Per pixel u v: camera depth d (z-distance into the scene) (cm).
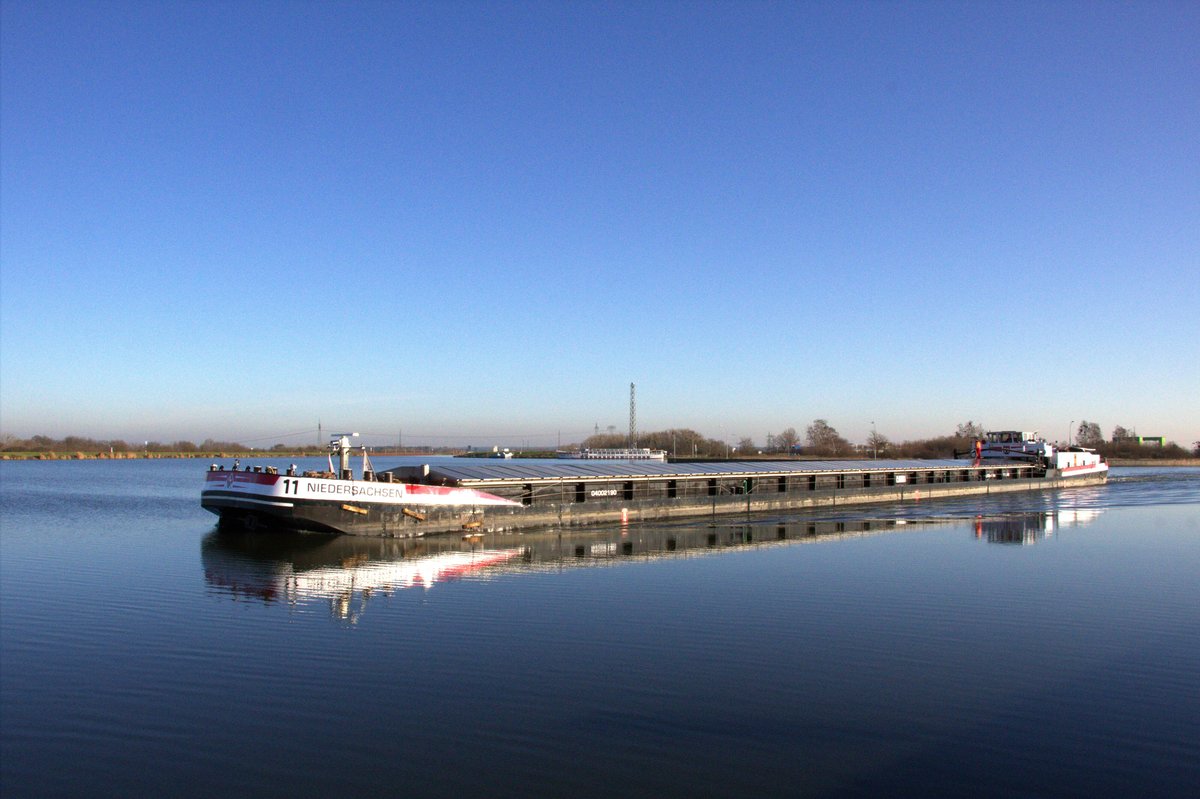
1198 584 2680
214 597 2397
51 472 14500
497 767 1242
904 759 1283
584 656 1788
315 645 1867
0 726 1396
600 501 4644
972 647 1889
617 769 1238
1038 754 1305
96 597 2400
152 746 1319
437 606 2270
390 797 1152
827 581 2688
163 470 16012
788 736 1363
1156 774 1240
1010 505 6253
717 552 3391
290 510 3541
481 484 4078
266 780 1203
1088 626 2095
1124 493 7744
